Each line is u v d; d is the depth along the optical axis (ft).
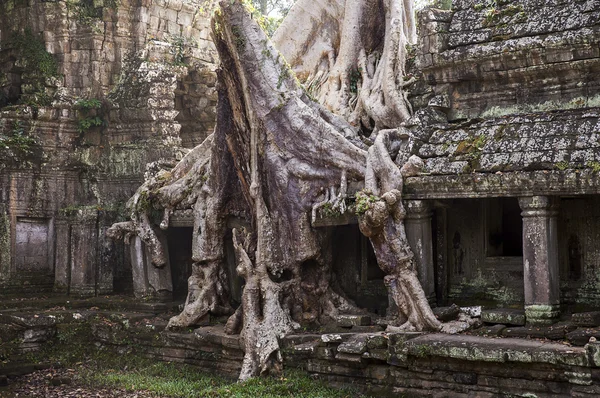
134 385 44.55
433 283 42.88
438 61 45.73
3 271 63.87
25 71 71.15
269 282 45.62
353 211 43.57
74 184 67.56
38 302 59.16
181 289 61.00
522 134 40.24
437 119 45.80
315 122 46.34
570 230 42.73
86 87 70.79
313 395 39.29
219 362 46.98
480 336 38.52
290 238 46.96
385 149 44.04
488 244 45.73
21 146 64.64
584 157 37.09
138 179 66.23
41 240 66.54
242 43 46.29
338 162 45.55
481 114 45.39
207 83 72.74
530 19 43.14
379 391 39.37
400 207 42.04
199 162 55.11
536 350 34.19
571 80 42.04
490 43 43.91
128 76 68.90
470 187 40.32
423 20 46.44
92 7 72.49
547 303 38.24
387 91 50.26
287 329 44.88
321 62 57.98
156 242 56.65
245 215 50.75
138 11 72.59
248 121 47.52
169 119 67.77
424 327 40.24
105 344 53.93
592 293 41.70
